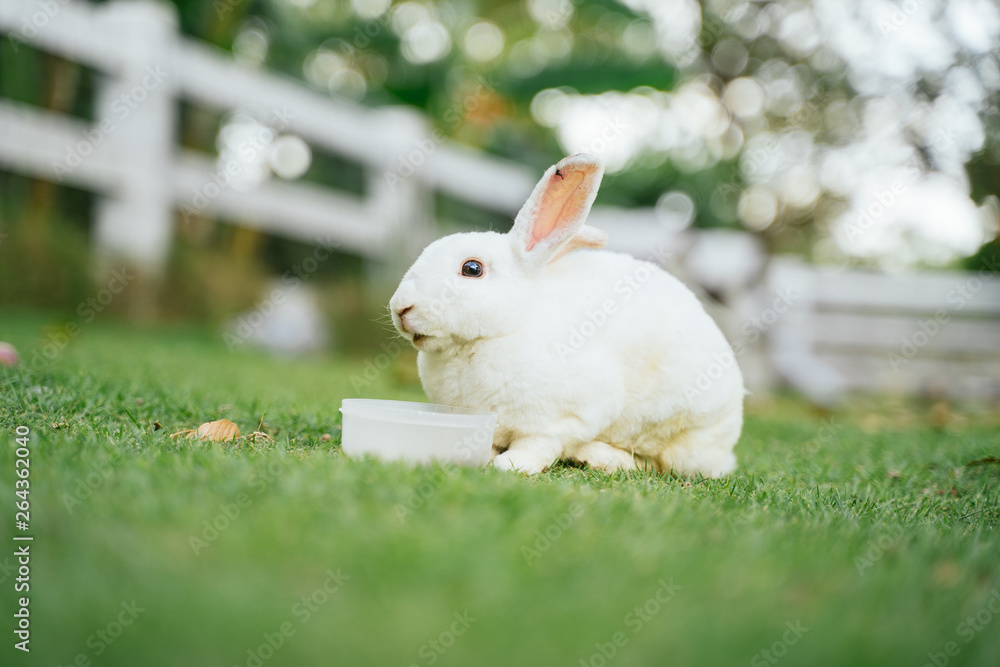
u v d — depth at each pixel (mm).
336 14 12758
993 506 2379
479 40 12102
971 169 6852
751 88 8695
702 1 8180
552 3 10289
